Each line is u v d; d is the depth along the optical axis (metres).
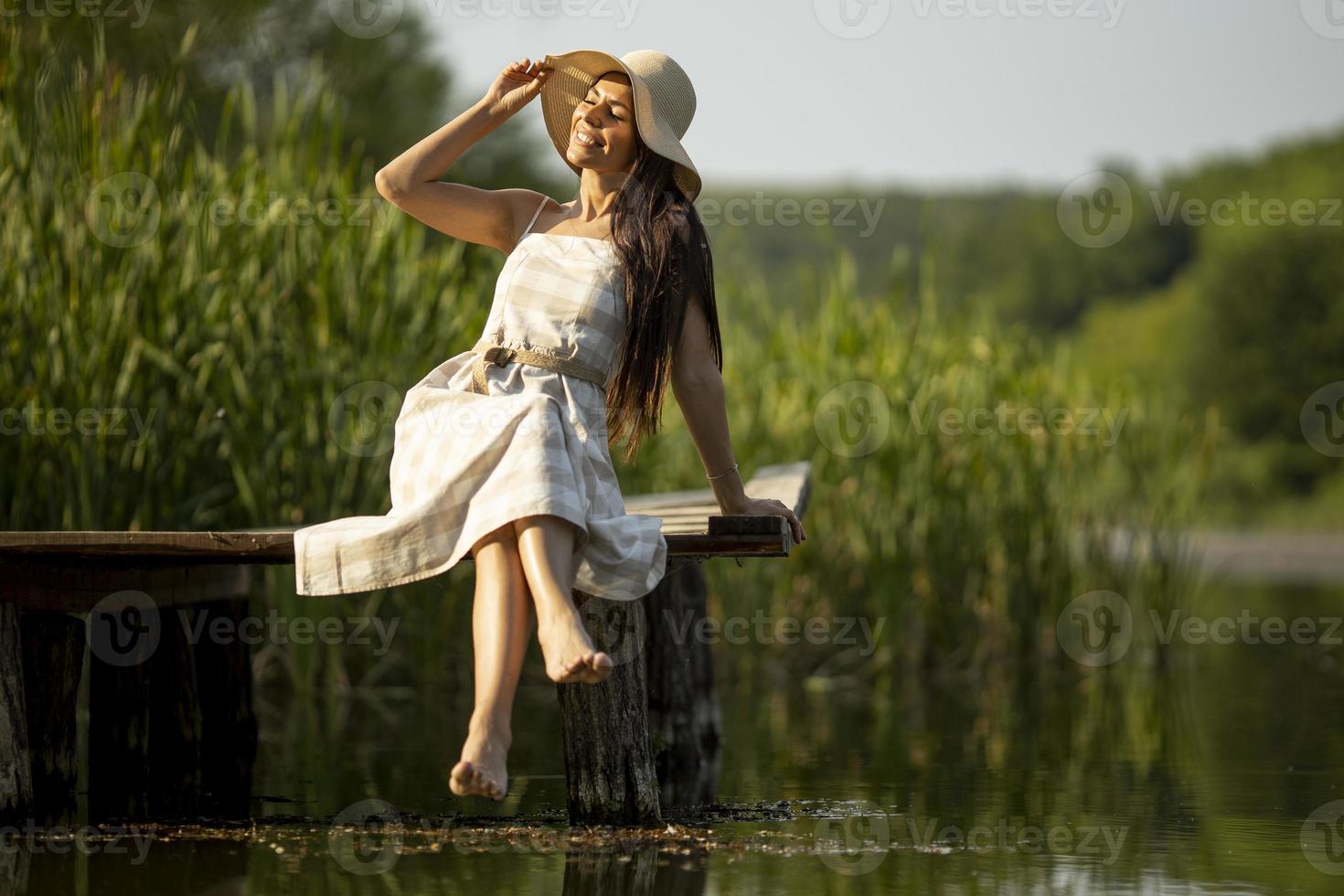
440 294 13.83
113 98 12.22
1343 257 57.38
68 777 7.71
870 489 16.20
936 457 16.28
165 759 9.14
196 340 12.42
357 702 13.12
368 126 27.34
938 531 16.17
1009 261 82.94
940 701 13.56
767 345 17.66
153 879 5.55
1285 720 11.41
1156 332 67.06
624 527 5.87
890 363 16.80
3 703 6.76
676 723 10.25
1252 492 53.34
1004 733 10.95
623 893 5.36
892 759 9.59
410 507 5.82
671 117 6.89
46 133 11.59
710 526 6.20
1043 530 16.56
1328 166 63.41
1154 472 17.02
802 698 14.13
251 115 13.54
